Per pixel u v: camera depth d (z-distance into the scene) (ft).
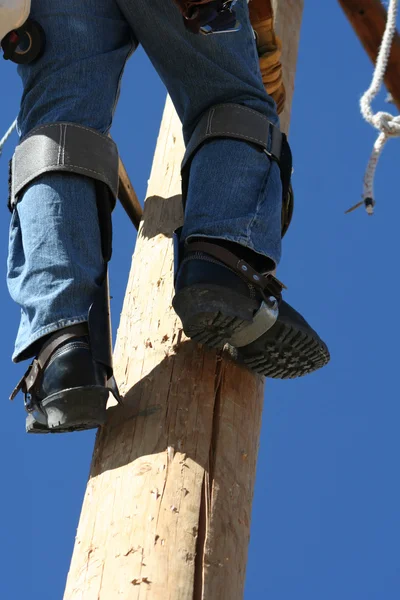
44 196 20.12
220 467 19.81
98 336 19.47
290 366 21.47
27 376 19.83
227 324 19.89
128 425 20.30
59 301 19.39
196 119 21.72
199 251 19.90
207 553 18.66
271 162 21.16
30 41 21.06
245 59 21.65
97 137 20.68
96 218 20.40
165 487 19.20
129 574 18.16
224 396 20.77
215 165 20.57
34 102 21.26
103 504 19.34
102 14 21.56
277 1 30.73
